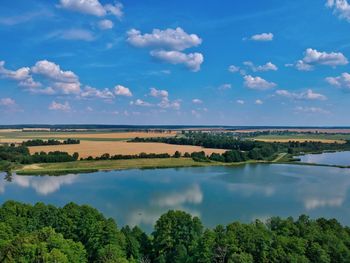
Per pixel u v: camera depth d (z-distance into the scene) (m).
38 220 71.19
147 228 97.06
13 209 72.94
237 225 63.69
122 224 100.81
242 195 140.50
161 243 66.94
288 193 144.38
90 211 72.44
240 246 59.47
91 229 66.31
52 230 60.53
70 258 57.41
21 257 54.53
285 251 58.47
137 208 119.69
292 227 65.50
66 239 63.56
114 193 144.25
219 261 58.16
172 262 63.28
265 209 119.19
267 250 58.91
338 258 57.59
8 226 66.19
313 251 58.00
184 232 67.81
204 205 124.25
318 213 115.19
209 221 104.81
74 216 71.25
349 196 139.25
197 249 60.66
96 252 62.78
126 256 63.84
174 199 133.38
